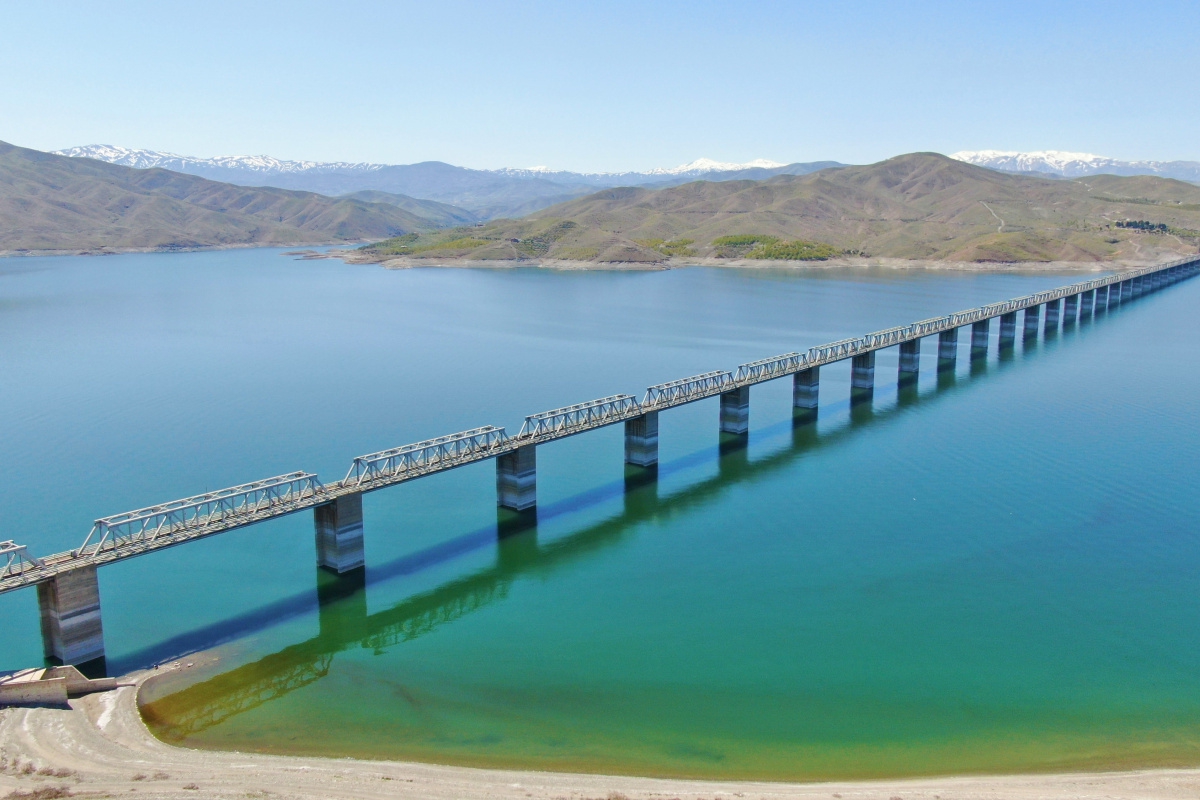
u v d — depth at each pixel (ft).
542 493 233.96
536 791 107.96
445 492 232.94
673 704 133.59
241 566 185.57
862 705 133.59
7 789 101.65
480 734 124.16
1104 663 146.30
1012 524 208.44
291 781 107.76
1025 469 250.16
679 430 298.56
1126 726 128.47
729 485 239.91
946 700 135.03
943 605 167.53
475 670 143.95
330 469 245.24
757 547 196.85
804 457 264.93
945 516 214.48
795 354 318.86
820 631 157.58
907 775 115.34
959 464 255.91
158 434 283.38
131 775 107.14
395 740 122.11
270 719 127.34
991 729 127.34
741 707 132.67
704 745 122.21
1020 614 163.84
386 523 211.00
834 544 197.88
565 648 151.64
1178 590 173.17
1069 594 171.83
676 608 167.32
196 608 166.40
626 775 113.60
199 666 144.36
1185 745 123.54
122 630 157.07
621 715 130.11
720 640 154.40
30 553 190.80
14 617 164.14
